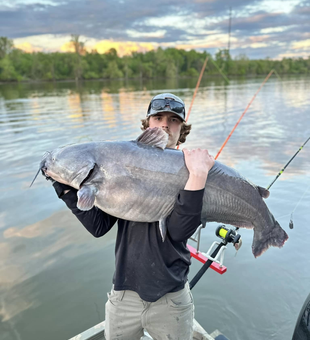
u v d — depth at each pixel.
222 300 3.24
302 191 5.49
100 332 2.42
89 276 3.54
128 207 1.77
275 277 3.53
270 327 2.92
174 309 1.77
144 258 1.74
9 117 13.68
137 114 14.07
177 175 1.79
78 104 18.31
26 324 2.93
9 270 3.60
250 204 1.99
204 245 4.08
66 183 1.78
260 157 7.48
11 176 6.46
